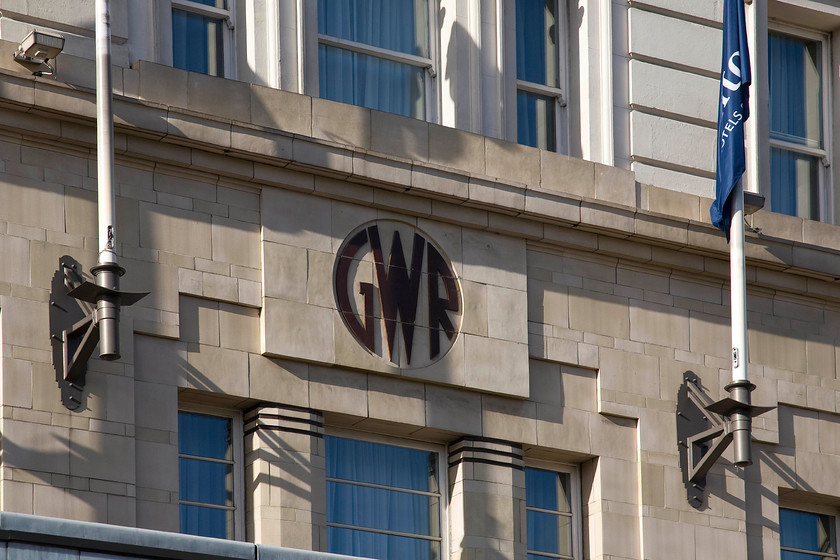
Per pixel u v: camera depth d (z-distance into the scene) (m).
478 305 66.69
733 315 68.56
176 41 65.44
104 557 50.88
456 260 66.75
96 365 59.19
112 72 61.25
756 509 70.56
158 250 61.34
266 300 62.69
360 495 64.62
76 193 60.34
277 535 60.97
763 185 75.06
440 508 65.69
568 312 68.69
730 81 70.00
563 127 72.50
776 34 78.88
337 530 63.81
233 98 63.66
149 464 59.44
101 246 57.94
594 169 70.00
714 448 68.12
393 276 65.31
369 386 64.12
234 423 62.69
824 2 78.31
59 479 57.53
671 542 68.00
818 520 73.62
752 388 67.56
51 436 57.78
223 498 61.88
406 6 70.94
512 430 66.38
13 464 56.94
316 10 67.62
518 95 71.94
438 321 65.75
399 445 65.75
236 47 66.38
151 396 60.09
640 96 72.50
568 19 73.50
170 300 61.09
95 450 58.34
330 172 64.19
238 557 52.81
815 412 73.12
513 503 65.56
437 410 65.19
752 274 72.31
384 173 65.00
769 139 76.69
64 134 60.22
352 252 64.75
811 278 73.62
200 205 62.47
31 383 57.94
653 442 68.81
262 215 63.44
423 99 70.38
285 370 62.75
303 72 66.44
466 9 70.25
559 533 67.69
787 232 73.94
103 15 59.44
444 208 66.56
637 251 70.06
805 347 73.50
